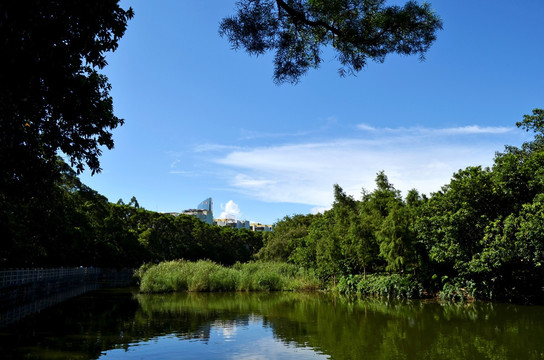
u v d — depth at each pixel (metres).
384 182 40.38
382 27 6.58
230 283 32.94
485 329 13.70
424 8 6.48
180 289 32.62
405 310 19.17
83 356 10.05
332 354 10.34
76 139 9.77
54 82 7.96
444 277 24.34
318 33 7.35
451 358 9.79
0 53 6.04
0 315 17.97
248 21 6.93
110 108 10.20
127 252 57.00
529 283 22.06
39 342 11.72
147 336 12.72
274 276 34.06
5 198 12.46
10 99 6.93
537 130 22.50
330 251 32.62
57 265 43.25
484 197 21.80
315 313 18.31
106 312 18.89
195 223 83.56
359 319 16.33
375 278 28.64
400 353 10.38
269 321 15.91
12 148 9.25
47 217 26.03
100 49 8.71
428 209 24.78
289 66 7.52
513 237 20.05
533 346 10.98
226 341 11.94
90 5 7.21
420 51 6.84
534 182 19.53
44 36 6.86
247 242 98.06
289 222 70.69
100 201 53.47
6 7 5.44
